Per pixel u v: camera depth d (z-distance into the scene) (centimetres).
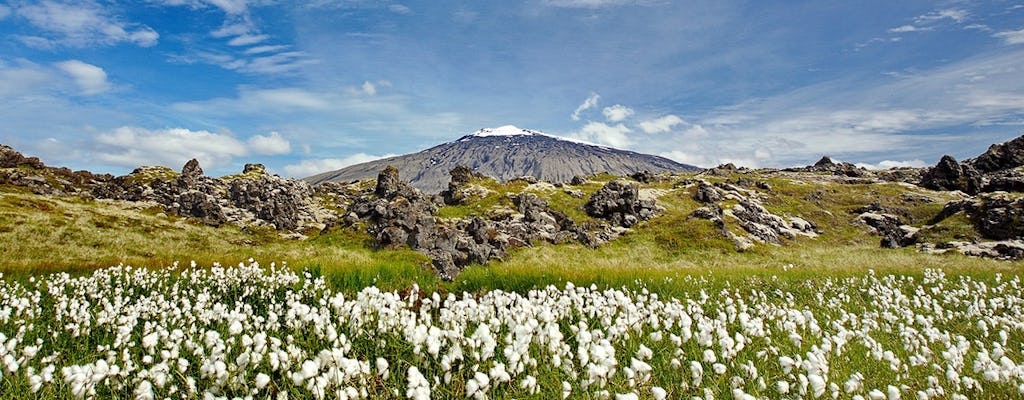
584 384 477
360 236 4700
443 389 492
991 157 9850
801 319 850
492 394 474
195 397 470
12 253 3769
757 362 707
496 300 823
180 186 8906
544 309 727
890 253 5325
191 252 4975
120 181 9350
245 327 726
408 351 636
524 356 526
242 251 4856
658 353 707
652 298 969
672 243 5941
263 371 571
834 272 2203
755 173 13375
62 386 509
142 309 958
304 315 672
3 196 5656
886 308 1267
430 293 1428
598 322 864
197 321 925
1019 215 5106
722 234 6141
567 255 5384
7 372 501
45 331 853
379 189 6356
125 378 495
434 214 6588
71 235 4584
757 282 1803
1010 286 1773
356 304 707
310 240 5159
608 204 7075
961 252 4838
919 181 10575
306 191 10638
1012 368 624
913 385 661
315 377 420
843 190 10250
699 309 975
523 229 6138
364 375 462
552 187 8544
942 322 1188
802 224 7962
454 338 530
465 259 4394
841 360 743
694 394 558
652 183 10788
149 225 5762
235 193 8656
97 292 1336
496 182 8781
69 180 8494
